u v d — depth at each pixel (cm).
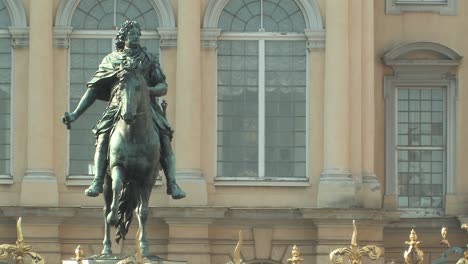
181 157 6125
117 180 4225
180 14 6150
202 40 6169
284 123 6181
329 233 6028
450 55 6325
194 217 6028
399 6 6347
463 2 6350
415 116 6328
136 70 4231
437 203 6297
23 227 6019
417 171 6319
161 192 6072
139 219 4259
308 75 6175
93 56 6159
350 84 6159
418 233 6206
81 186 6106
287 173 6169
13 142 6128
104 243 4269
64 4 6150
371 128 6166
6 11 6156
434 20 6353
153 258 4191
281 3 6197
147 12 6178
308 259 6072
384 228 6172
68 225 6047
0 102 6144
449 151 6328
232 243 6084
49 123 6119
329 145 6125
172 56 6169
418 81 6322
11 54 6153
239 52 6188
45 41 6125
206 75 6172
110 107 4297
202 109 6166
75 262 4194
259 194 6138
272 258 6078
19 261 4381
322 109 6169
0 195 6106
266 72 6184
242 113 6181
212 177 6147
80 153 6131
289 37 6184
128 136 4238
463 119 6331
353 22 6162
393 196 6291
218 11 6181
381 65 6316
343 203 6075
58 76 6141
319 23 6169
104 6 6169
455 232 6238
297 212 6053
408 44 6316
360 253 4412
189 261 6034
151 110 4281
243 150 6175
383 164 6306
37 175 6088
